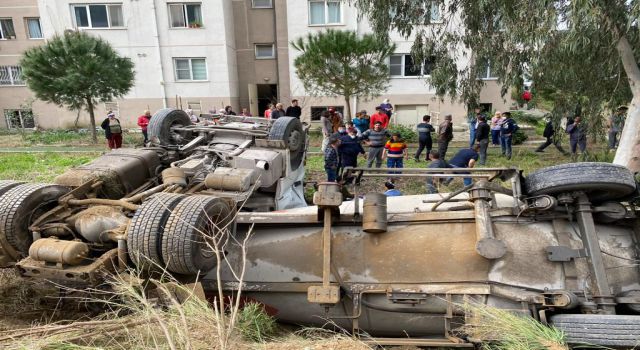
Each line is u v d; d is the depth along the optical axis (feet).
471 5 30.63
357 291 11.58
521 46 29.01
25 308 12.66
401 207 13.57
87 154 45.62
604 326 9.34
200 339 9.20
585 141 38.73
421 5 32.04
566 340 9.61
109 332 9.31
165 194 11.27
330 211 11.86
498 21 29.55
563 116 34.58
